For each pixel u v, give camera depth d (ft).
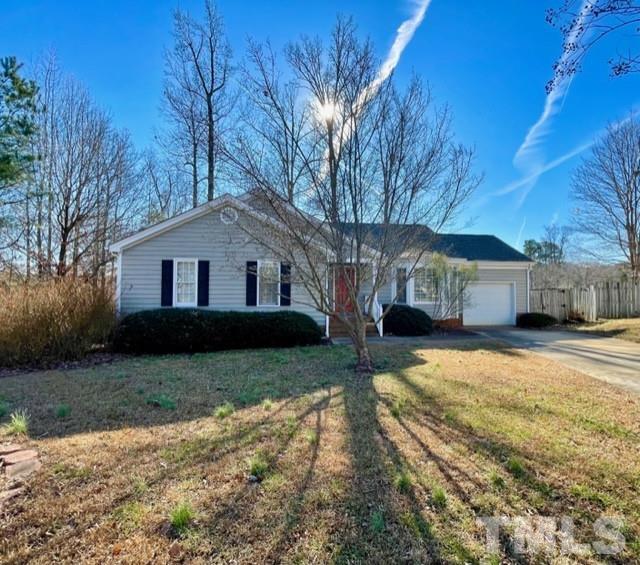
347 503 9.19
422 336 43.78
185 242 40.63
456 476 10.48
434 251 49.98
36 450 12.17
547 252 119.34
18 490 9.73
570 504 9.24
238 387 20.13
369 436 13.28
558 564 7.32
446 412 15.76
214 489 9.78
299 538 8.00
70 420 15.15
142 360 29.66
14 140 35.17
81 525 8.37
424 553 7.59
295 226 23.21
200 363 27.55
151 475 10.52
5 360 28.25
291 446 12.43
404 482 10.02
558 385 20.40
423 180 24.02
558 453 11.92
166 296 40.11
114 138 58.34
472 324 56.75
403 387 19.77
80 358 30.50
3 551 7.59
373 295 24.35
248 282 41.06
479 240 64.13
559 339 40.98
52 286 31.22
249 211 36.55
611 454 11.89
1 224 46.21
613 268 84.07
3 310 28.84
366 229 24.68
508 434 13.42
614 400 17.66
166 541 7.87
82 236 55.42
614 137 73.92
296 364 26.58
